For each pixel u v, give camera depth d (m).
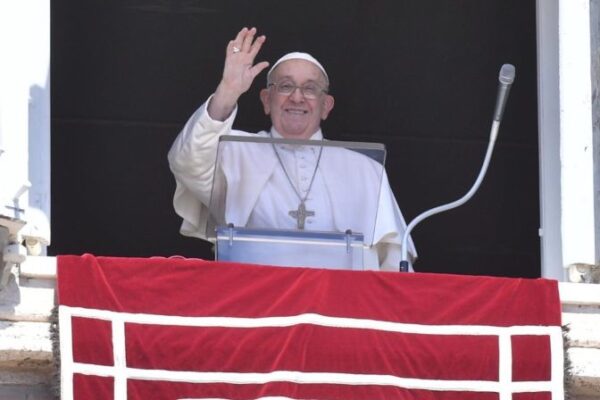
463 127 43.25
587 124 36.59
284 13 42.62
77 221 42.81
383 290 33.78
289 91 37.66
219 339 33.25
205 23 42.59
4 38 34.34
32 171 34.84
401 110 43.25
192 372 33.09
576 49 36.88
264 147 35.56
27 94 34.53
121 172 42.81
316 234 34.75
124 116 42.72
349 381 33.38
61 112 42.56
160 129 42.78
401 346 33.62
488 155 35.72
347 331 33.50
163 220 42.97
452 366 33.69
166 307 33.25
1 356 33.19
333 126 43.25
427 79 43.12
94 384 32.91
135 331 33.12
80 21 42.47
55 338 33.09
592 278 36.06
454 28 42.88
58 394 33.00
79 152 42.72
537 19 38.56
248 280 33.53
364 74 43.12
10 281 33.53
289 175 35.50
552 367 34.00
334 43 42.88
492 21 42.84
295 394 33.19
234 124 42.69
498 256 43.53
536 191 43.31
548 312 34.12
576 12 37.00
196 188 37.31
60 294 33.09
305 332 33.38
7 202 33.59
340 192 35.34
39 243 34.62
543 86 37.81
